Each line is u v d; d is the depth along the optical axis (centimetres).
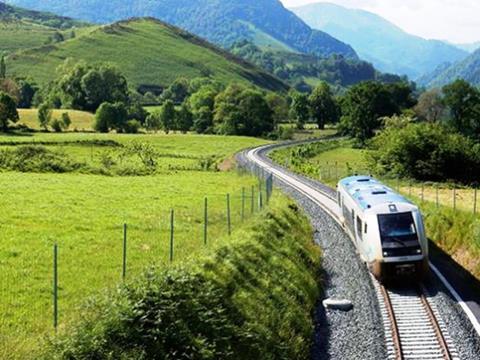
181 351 1741
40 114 13888
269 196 4694
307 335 2277
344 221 3819
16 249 2658
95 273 2319
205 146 11725
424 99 17425
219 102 17688
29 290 2078
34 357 1455
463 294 2708
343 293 2791
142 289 1858
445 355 2062
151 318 1767
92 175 6072
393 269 2811
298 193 5516
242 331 2008
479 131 13712
